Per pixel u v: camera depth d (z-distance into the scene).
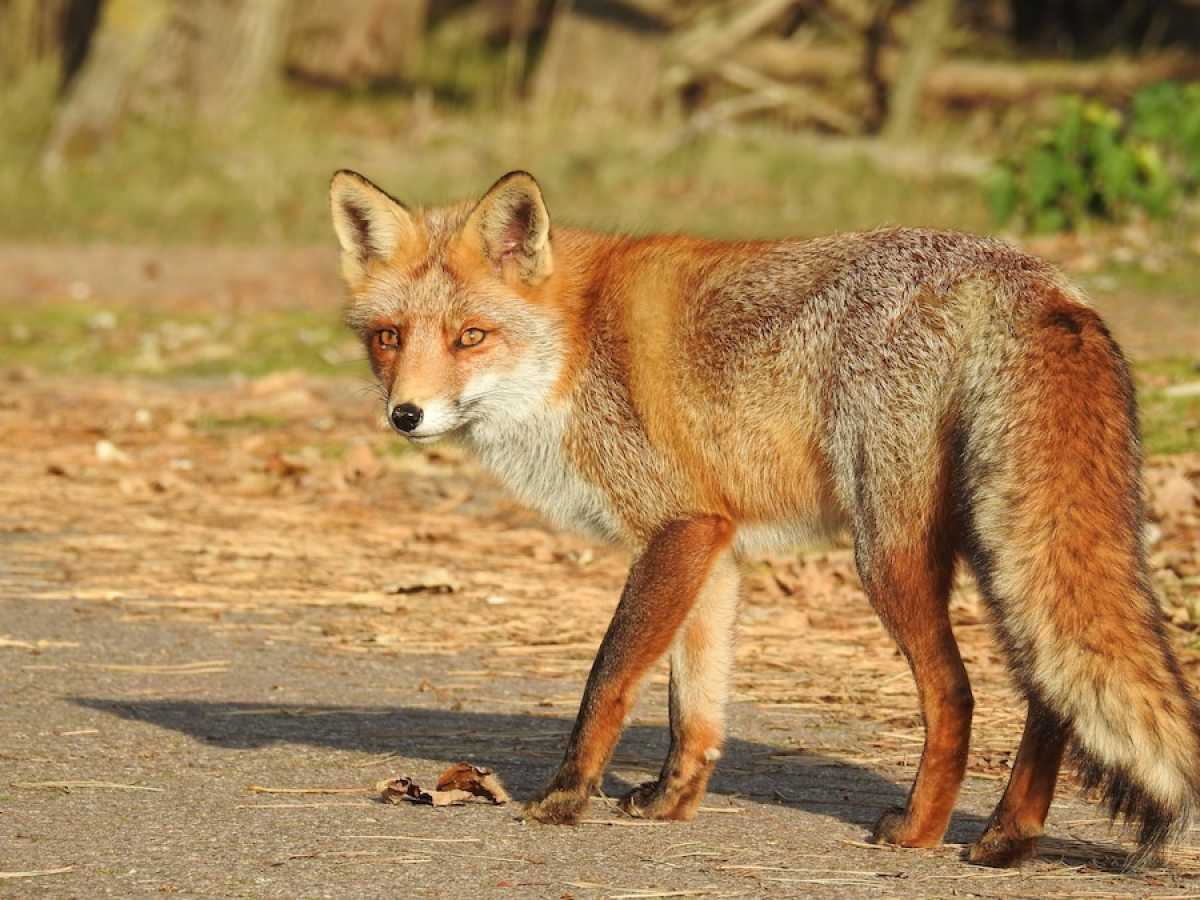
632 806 8.88
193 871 7.63
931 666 8.20
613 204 34.12
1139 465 7.88
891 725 10.56
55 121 40.69
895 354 8.32
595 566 14.89
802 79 43.38
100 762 9.52
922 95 41.44
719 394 8.96
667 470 9.14
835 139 39.50
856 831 8.55
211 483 18.17
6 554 15.14
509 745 10.13
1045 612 7.41
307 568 14.76
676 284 9.34
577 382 9.45
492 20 54.06
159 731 10.23
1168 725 7.16
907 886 7.59
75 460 19.03
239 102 42.78
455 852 8.05
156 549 15.39
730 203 34.59
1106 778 7.50
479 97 44.97
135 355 25.16
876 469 8.28
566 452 9.52
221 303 28.56
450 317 9.57
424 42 53.38
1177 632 12.13
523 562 15.05
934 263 8.48
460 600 13.74
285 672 11.75
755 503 8.96
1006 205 28.98
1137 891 7.54
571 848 8.21
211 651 12.26
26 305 28.80
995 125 40.34
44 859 7.78
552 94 42.56
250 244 34.69
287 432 20.19
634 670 8.78
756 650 12.26
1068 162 28.19
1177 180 29.06
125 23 40.44
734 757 9.94
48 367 24.70
